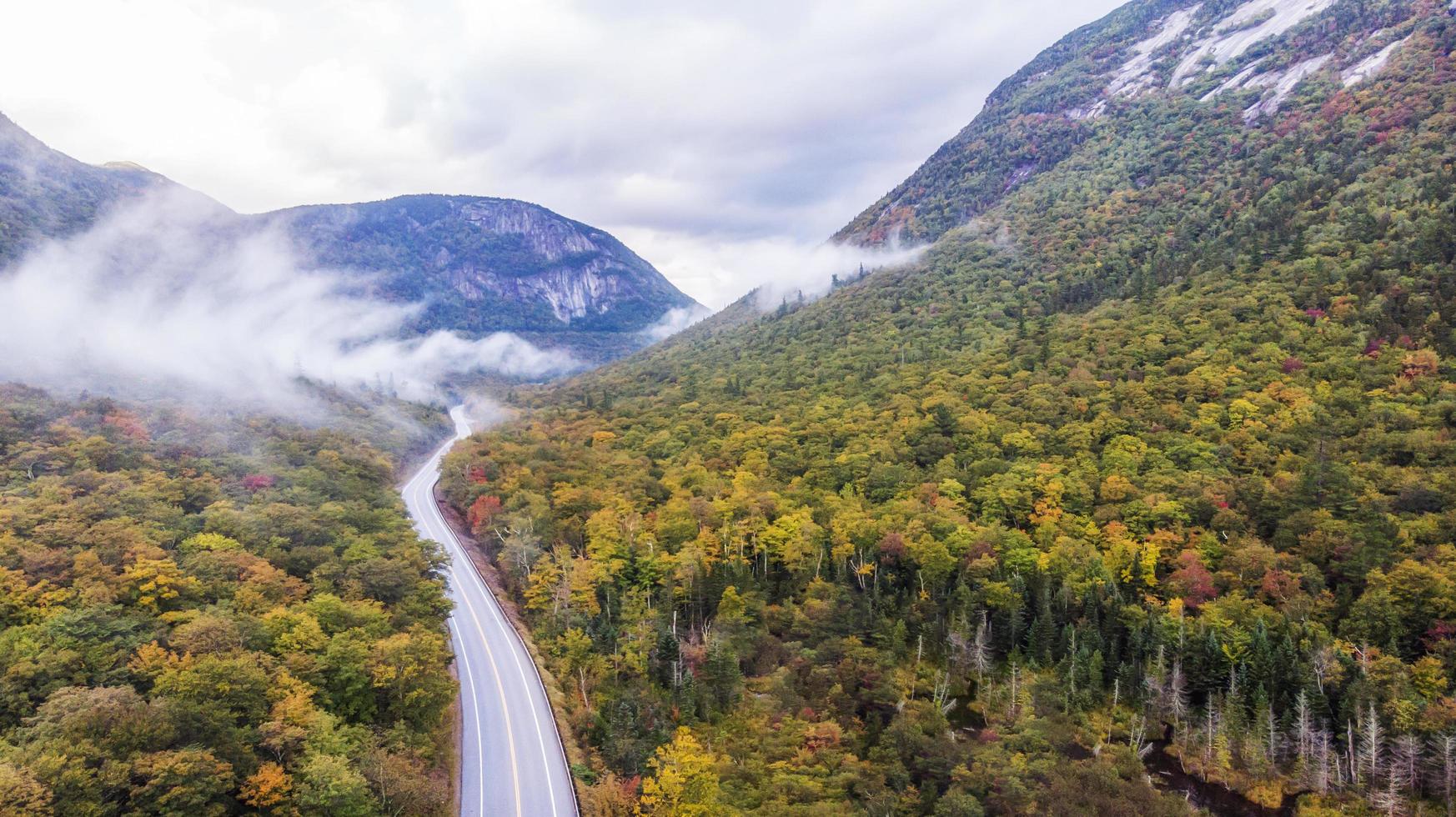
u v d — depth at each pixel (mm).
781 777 68875
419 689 65312
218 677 55438
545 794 63344
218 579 74125
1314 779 74750
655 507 128875
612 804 60938
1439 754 69812
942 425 142000
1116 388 138125
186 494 99688
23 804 39906
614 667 84000
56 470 98188
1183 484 107750
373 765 55188
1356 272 143375
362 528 106750
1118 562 101000
